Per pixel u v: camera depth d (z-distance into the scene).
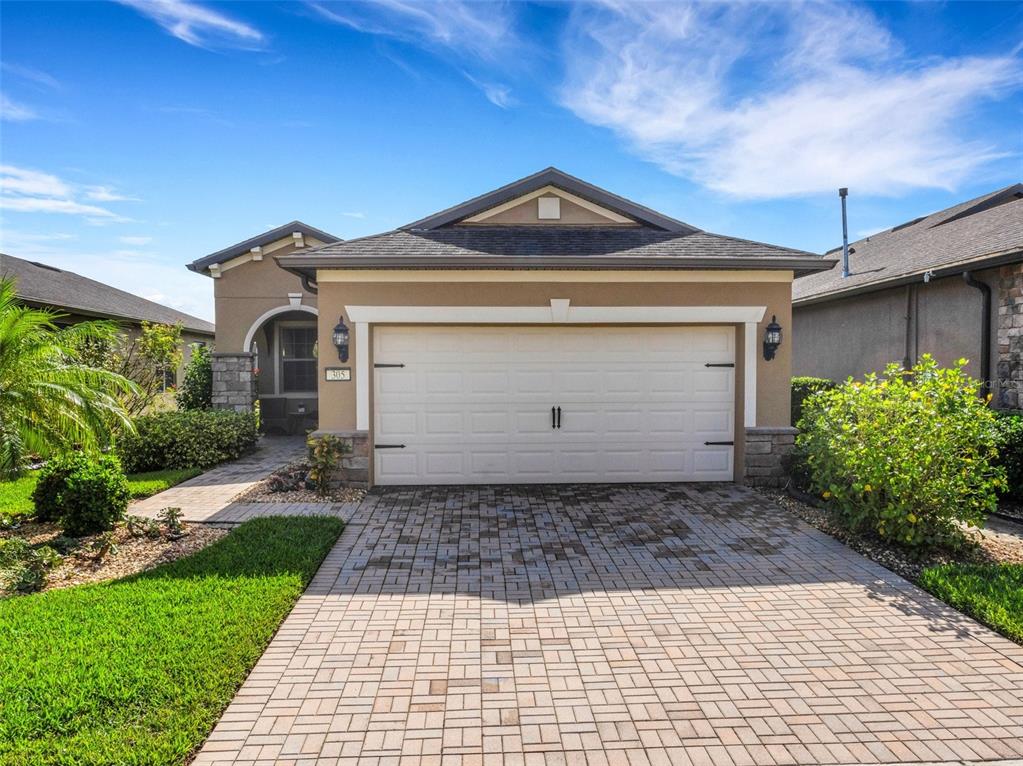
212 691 3.50
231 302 14.34
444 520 7.20
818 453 6.99
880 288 11.70
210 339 20.78
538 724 3.34
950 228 13.33
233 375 14.36
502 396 8.98
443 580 5.40
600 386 9.04
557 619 4.64
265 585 5.04
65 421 6.61
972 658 4.06
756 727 3.32
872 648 4.20
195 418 11.12
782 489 8.70
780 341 8.84
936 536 5.94
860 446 6.24
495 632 4.42
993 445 6.29
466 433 8.98
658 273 8.72
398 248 8.59
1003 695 3.63
